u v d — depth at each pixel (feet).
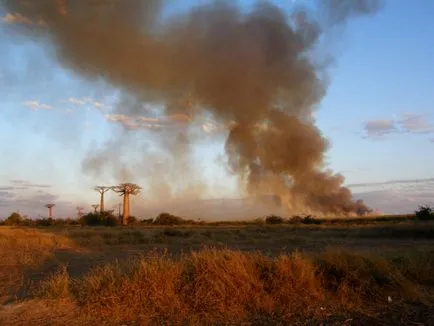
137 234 108.27
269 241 85.66
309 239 91.35
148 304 23.71
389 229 105.19
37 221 244.22
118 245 80.94
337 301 25.38
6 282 34.06
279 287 25.79
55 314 22.68
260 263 28.35
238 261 27.07
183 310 22.99
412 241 83.87
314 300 25.26
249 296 24.67
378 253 37.91
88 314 22.65
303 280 26.55
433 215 149.79
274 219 206.80
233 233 116.98
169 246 78.23
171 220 252.21
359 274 28.27
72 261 50.31
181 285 25.17
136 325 21.12
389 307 24.44
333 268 28.91
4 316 22.31
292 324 21.31
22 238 77.30
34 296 26.73
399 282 27.55
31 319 21.88
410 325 21.30
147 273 25.71
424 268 31.42
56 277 28.76
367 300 25.89
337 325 21.15
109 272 27.22
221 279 24.97
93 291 24.89
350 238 97.19
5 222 240.94
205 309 23.16
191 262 27.48
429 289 28.53
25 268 43.29
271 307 23.77
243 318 22.22
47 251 60.95
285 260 28.43
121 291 24.17
